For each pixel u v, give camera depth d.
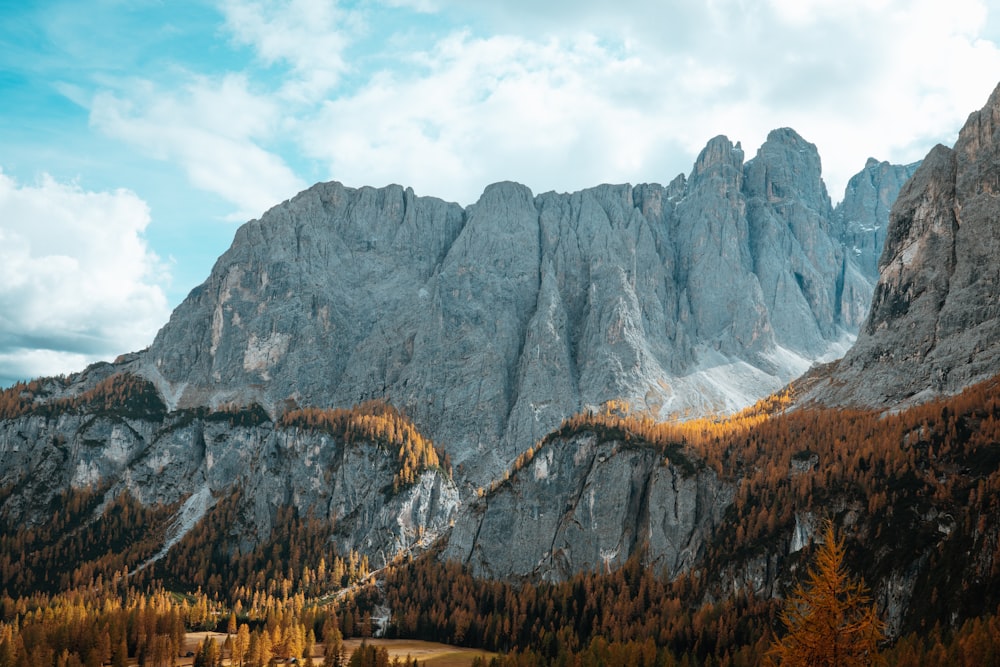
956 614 169.75
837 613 68.56
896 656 142.75
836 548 70.56
